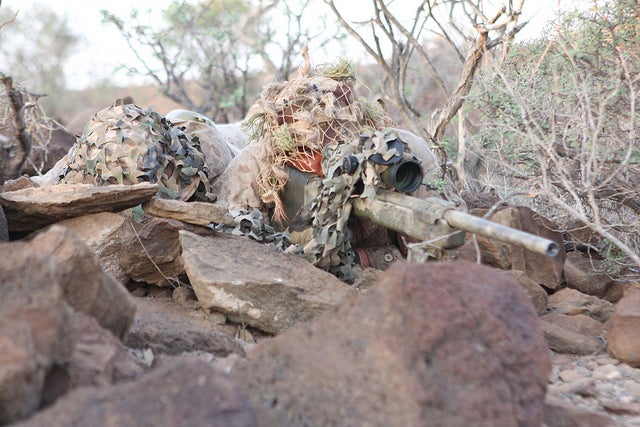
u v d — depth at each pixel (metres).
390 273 2.49
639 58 4.22
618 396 3.08
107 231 3.87
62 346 2.29
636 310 3.47
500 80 4.51
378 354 2.29
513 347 2.40
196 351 3.21
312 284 3.70
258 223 4.23
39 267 2.30
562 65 4.38
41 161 6.25
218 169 4.79
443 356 2.27
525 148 4.40
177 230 3.91
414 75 10.34
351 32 6.11
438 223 3.31
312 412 2.35
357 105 4.23
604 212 4.55
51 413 2.03
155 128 4.27
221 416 2.04
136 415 2.01
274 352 2.52
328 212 3.92
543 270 4.40
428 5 6.14
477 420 2.19
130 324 2.94
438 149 5.00
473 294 2.45
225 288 3.56
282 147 4.19
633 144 4.16
